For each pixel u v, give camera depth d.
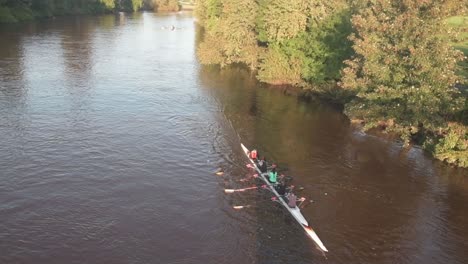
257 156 30.59
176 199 25.19
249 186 27.22
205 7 89.38
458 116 33.19
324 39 44.94
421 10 32.34
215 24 68.75
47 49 64.50
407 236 23.06
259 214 24.20
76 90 44.41
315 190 27.19
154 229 22.28
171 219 23.23
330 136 35.97
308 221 23.86
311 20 46.94
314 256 20.97
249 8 56.34
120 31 90.25
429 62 31.34
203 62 60.25
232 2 60.50
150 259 20.06
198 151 31.83
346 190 27.38
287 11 47.09
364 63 35.34
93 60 59.03
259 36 55.66
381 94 34.00
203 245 21.28
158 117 38.19
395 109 34.03
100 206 23.98
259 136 35.38
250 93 47.22
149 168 28.70
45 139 31.94
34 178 26.44
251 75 55.56
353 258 21.06
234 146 33.12
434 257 21.50
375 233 23.17
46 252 20.09
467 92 35.75
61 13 113.38
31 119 35.66
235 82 51.72
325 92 45.59
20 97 41.03
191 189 26.41
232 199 25.56
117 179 26.98
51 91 43.47
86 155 29.88
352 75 37.00
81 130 34.06
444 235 23.33
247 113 40.78
